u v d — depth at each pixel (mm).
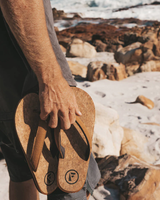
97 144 2158
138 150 2617
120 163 1988
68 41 13695
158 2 29125
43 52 774
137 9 27078
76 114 872
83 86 5656
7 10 731
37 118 902
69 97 836
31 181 1205
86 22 21688
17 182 1180
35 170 839
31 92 930
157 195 1757
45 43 776
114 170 1938
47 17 977
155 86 5500
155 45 6824
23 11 733
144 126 3248
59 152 893
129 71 6684
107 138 2254
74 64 7168
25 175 1164
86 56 9969
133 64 6812
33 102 900
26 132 871
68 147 965
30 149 867
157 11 25797
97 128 2271
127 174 1877
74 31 16547
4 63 970
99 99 4773
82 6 31312
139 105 4277
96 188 1854
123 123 3457
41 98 811
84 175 944
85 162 957
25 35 750
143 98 4414
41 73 792
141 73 6645
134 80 6117
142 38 7930
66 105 828
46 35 781
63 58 989
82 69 6984
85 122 999
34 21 749
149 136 2932
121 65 6410
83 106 1005
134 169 1898
